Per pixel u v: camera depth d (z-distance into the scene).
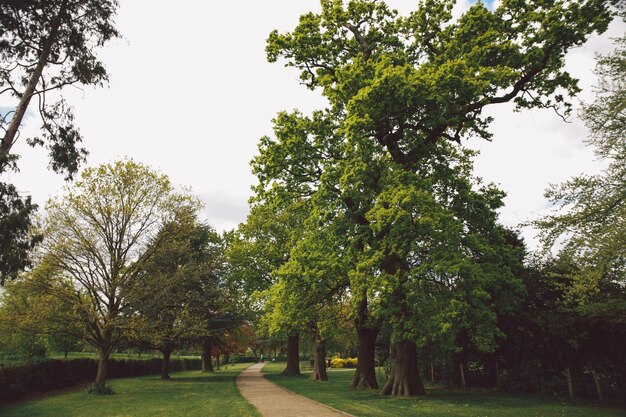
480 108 18.94
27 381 20.69
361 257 16.75
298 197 21.36
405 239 15.74
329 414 13.62
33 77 17.70
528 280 20.55
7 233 15.63
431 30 20.06
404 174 16.73
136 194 24.70
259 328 32.00
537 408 14.52
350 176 16.67
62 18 17.84
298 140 18.84
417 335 16.27
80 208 23.05
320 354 32.00
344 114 19.83
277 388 23.91
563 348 18.12
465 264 15.19
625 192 12.15
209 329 35.66
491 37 16.77
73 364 26.22
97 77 19.17
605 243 11.85
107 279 23.36
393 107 16.39
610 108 13.05
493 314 15.81
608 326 16.73
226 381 30.27
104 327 22.08
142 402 17.66
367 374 22.77
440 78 15.43
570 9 15.92
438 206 16.17
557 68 17.77
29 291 21.25
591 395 17.38
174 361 47.75
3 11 16.48
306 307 20.34
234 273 36.72
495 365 21.84
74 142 20.16
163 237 25.38
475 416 12.77
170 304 25.95
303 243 19.23
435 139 19.28
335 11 20.02
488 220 19.59
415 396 17.86
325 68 20.67
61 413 14.74
